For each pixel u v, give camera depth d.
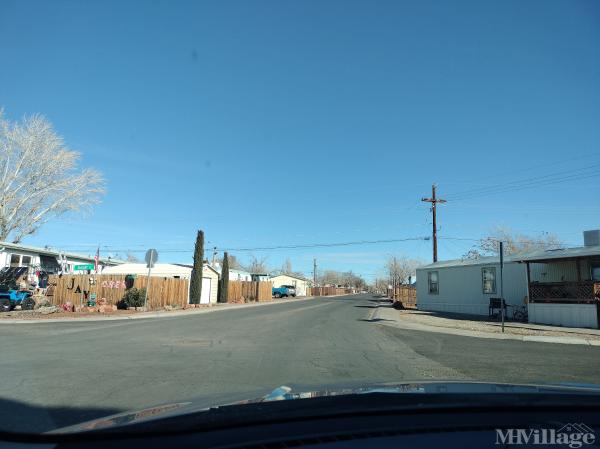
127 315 23.84
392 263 85.31
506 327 18.95
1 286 24.97
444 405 2.64
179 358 10.27
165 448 2.19
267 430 2.34
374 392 3.03
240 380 7.92
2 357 10.17
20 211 33.75
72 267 41.44
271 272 97.44
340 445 2.18
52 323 19.34
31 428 5.15
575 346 13.40
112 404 6.29
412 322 20.98
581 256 19.61
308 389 3.29
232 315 25.16
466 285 28.20
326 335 15.36
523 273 24.91
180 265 41.69
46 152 33.66
